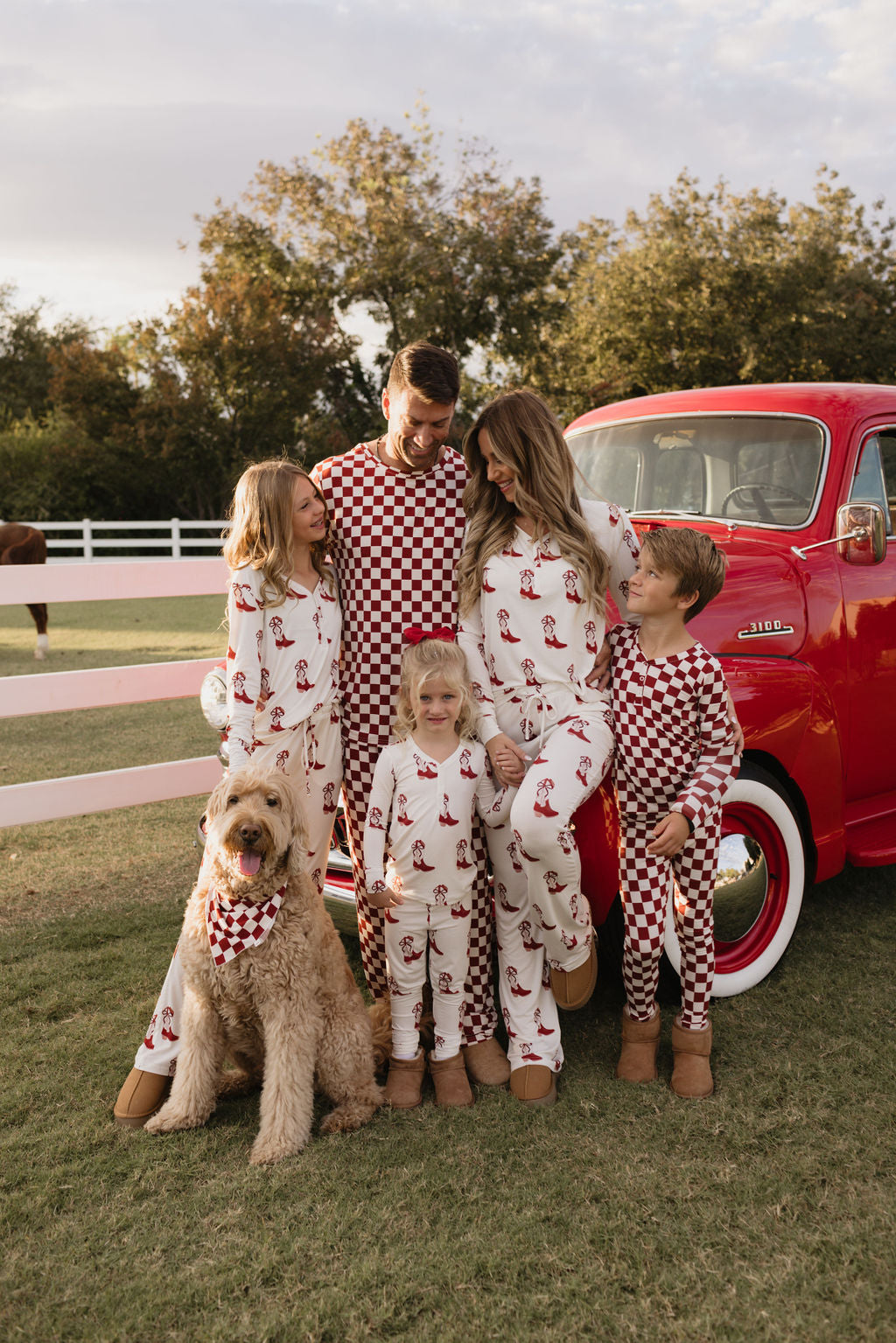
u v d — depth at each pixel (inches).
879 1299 76.8
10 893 172.1
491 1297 77.2
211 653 417.7
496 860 108.6
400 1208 87.8
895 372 1191.6
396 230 1295.5
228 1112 106.5
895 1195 89.1
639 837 108.2
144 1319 75.5
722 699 102.7
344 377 1449.3
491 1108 105.5
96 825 215.3
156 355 1305.4
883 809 158.4
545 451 100.9
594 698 106.2
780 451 152.9
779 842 131.1
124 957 144.7
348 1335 73.5
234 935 95.7
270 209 1389.0
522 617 103.8
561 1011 128.4
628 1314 75.5
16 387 1830.7
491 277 1282.0
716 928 127.9
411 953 107.2
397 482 109.1
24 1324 75.1
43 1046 118.7
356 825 115.6
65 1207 89.0
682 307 1154.0
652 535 101.7
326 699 109.6
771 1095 105.9
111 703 176.6
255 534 102.8
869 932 152.1
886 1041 117.2
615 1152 96.2
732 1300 76.8
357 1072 104.1
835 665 140.5
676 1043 109.7
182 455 1278.3
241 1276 79.7
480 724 106.3
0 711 165.9
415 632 106.3
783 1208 87.4
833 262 1237.7
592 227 1397.6
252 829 92.0
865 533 135.8
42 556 436.5
